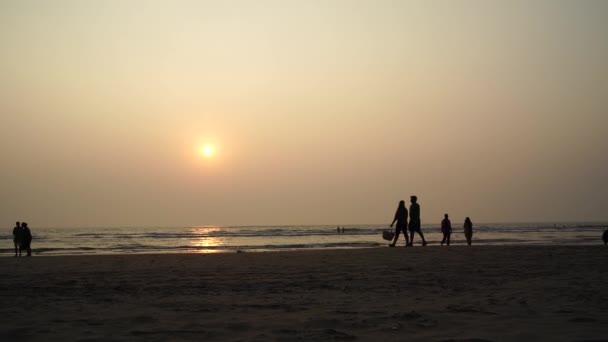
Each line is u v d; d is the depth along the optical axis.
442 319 6.21
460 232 97.88
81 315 6.64
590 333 5.32
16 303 7.74
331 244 50.56
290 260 16.39
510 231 112.12
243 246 49.62
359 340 5.16
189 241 69.69
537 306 7.11
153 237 92.44
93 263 16.14
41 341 5.15
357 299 8.02
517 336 5.23
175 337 5.32
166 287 9.70
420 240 57.06
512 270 12.38
